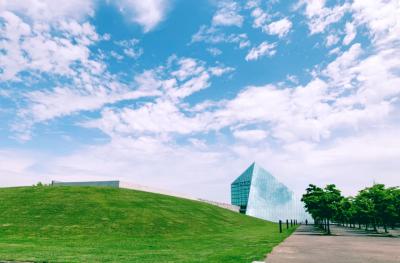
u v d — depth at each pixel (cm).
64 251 2092
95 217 4681
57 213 4738
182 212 6353
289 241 3078
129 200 6272
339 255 1917
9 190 6400
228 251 2094
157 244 2809
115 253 2017
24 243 2794
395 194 5494
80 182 8400
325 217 4875
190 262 1555
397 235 4753
